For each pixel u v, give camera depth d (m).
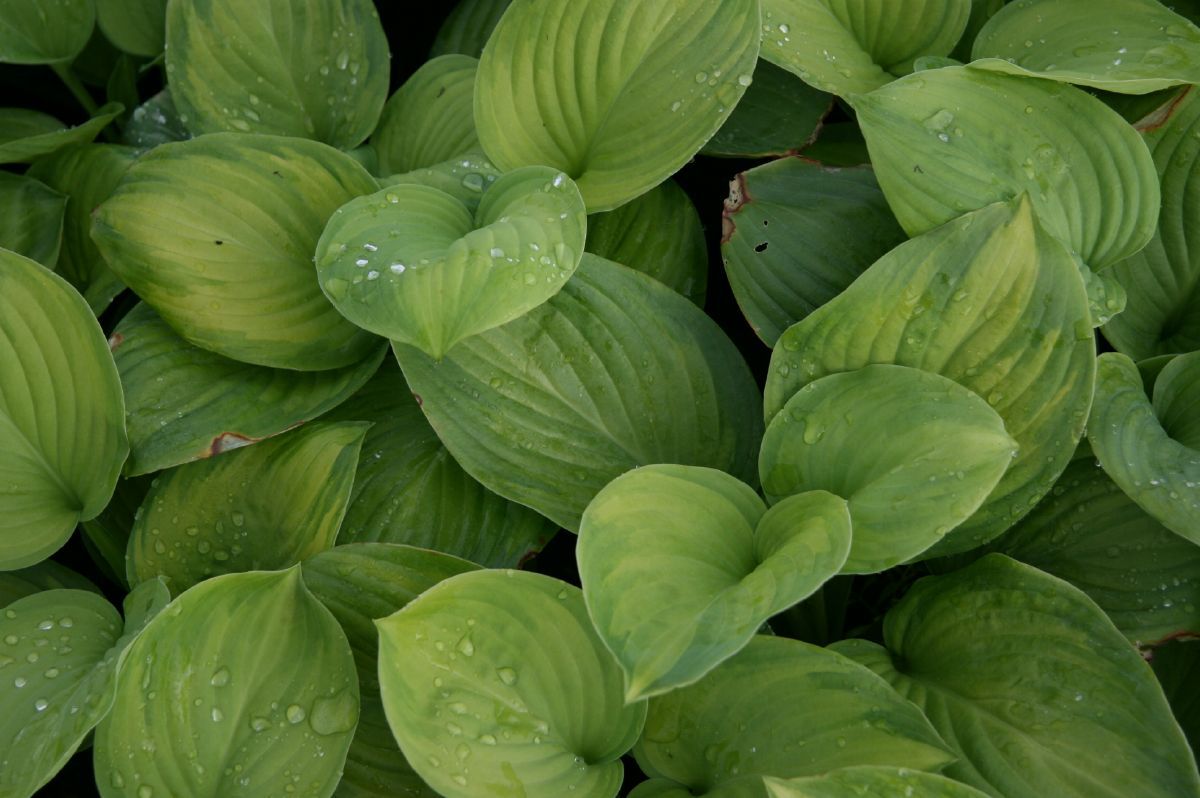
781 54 1.20
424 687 1.07
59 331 1.14
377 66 1.26
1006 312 1.11
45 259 1.23
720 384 1.16
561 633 1.09
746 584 1.05
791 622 1.17
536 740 1.08
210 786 1.08
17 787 1.06
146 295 1.16
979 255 1.11
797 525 1.07
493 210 1.15
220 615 1.10
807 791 1.04
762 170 1.20
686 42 1.17
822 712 1.08
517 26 1.17
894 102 1.15
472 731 1.07
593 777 1.08
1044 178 1.14
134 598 1.13
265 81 1.25
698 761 1.09
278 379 1.17
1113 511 1.14
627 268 1.17
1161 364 1.16
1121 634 1.09
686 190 1.32
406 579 1.13
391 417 1.19
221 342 1.16
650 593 1.06
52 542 1.15
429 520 1.17
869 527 1.08
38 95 1.39
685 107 1.17
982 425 1.08
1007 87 1.15
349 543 1.15
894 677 1.12
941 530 1.07
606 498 1.08
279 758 1.08
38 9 1.28
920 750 1.06
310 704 1.09
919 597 1.13
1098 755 1.08
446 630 1.08
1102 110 1.15
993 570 1.12
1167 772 1.07
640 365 1.16
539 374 1.15
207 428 1.16
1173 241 1.19
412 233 1.13
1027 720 1.09
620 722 1.08
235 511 1.16
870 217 1.18
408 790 1.12
